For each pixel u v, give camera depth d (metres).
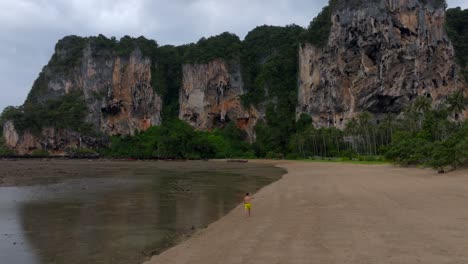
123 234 16.17
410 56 114.75
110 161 115.69
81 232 16.64
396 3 116.00
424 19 117.94
